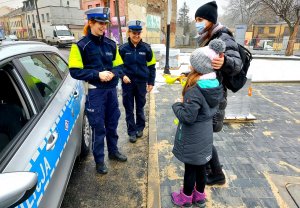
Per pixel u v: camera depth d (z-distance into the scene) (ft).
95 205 8.46
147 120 15.80
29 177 3.75
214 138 12.82
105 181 9.70
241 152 11.41
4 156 4.68
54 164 6.22
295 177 9.56
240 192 8.70
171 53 32.48
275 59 50.01
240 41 32.55
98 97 9.14
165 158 10.94
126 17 67.92
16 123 5.66
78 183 9.57
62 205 8.43
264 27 120.37
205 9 7.41
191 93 6.63
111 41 9.40
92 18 8.38
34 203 4.84
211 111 6.92
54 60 9.80
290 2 60.54
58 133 6.78
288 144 12.23
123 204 8.52
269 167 10.22
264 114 16.33
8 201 3.46
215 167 8.76
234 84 7.50
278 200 8.31
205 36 7.78
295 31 60.54
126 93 11.97
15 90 6.02
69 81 10.05
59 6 126.00
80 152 10.35
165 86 24.03
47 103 7.09
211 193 8.65
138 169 10.48
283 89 23.18
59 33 83.71
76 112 9.33
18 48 6.91
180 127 7.24
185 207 7.97
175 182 9.32
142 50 11.49
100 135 9.66
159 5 88.12
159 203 8.17
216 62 6.36
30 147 5.30
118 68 9.76
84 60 8.75
